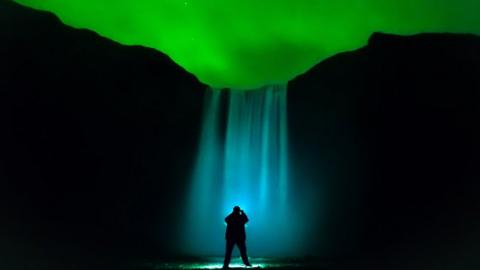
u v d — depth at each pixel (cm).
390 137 2066
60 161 2012
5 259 1325
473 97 1977
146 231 2259
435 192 1908
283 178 2428
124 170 2245
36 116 1967
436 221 1847
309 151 2384
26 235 1741
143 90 2356
